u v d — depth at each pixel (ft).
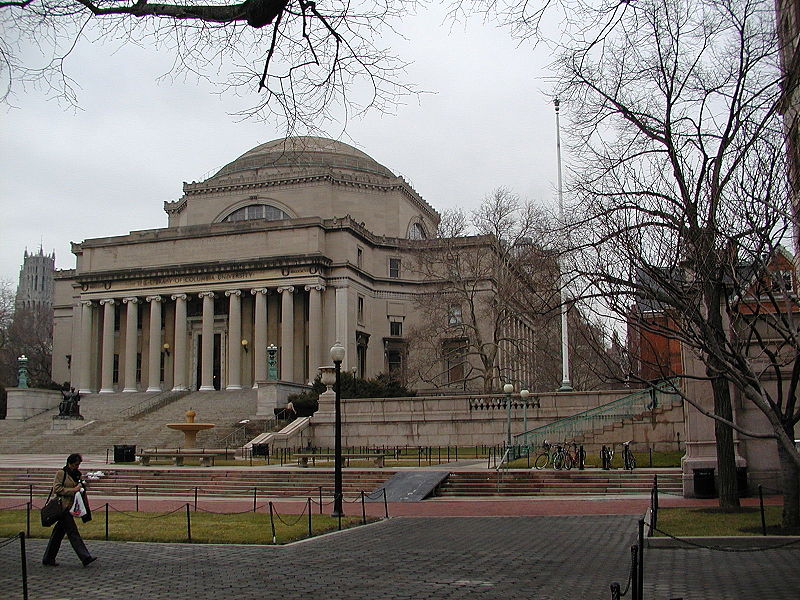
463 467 134.00
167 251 303.27
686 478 100.99
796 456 59.00
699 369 101.71
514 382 253.85
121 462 158.40
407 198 340.80
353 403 188.75
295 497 116.37
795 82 62.80
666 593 48.47
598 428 149.18
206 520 87.56
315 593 48.67
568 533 75.31
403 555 63.52
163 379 305.94
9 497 122.01
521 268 175.01
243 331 298.35
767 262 60.39
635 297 73.00
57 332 355.97
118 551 67.00
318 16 46.73
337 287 285.84
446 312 254.47
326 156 336.08
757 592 48.75
